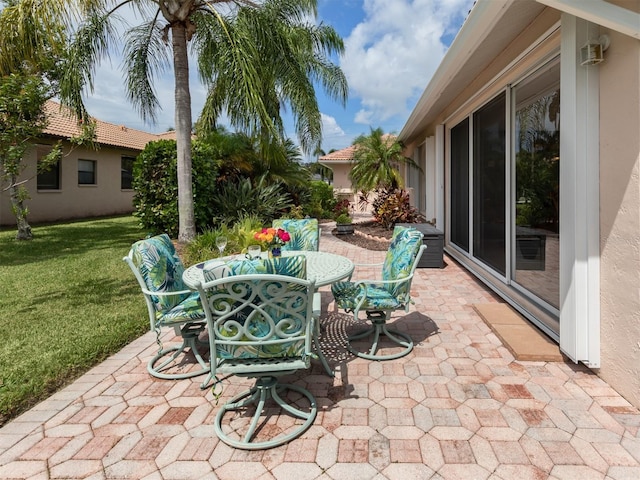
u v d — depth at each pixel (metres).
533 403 2.43
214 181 9.45
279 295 2.01
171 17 7.33
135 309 4.36
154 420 2.35
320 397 2.57
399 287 3.10
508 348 3.21
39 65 7.24
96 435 2.21
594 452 1.98
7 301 4.64
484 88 5.01
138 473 1.91
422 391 2.62
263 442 2.11
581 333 2.74
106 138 15.45
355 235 10.70
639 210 2.28
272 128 7.34
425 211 10.60
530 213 4.05
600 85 2.58
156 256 3.04
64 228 11.39
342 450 2.05
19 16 6.18
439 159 7.97
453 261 7.14
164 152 8.58
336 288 3.40
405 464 1.93
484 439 2.10
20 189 9.01
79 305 4.49
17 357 3.13
